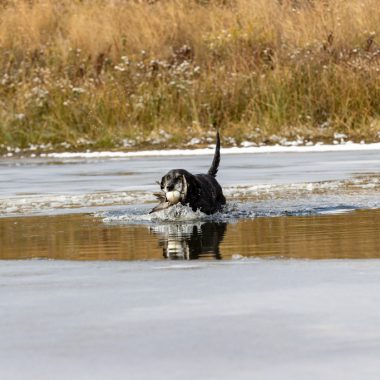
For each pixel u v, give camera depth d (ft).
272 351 47.14
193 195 109.91
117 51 300.81
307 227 96.99
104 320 55.01
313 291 61.41
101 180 165.07
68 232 99.76
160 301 59.77
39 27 322.75
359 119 255.09
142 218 110.83
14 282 68.64
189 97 265.75
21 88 277.64
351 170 168.04
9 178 175.52
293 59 272.10
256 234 93.20
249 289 62.75
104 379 42.73
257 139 246.47
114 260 79.00
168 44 305.53
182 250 84.07
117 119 263.49
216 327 52.44
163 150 236.43
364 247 81.41
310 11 305.94
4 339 51.19
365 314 54.39
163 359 46.16
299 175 161.48
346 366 43.83
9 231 102.12
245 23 300.81
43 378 43.14
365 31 286.66
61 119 262.47
